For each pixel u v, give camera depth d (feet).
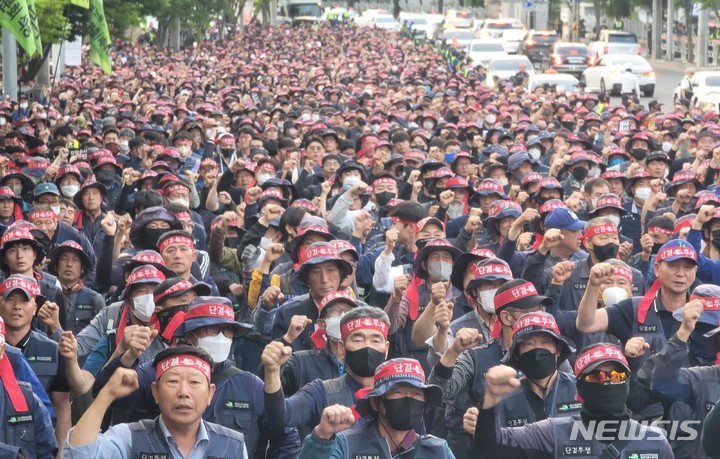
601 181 65.21
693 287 42.63
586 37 431.84
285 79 190.49
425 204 66.85
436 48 316.19
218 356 32.07
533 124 109.81
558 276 39.63
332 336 35.27
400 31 383.04
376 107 136.36
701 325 36.32
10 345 33.71
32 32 119.03
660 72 306.96
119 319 38.83
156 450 27.25
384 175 65.21
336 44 328.08
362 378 32.55
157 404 30.37
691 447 32.96
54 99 149.28
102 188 59.88
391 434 28.17
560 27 447.42
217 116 119.34
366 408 28.22
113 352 37.58
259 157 82.89
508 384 27.68
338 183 71.56
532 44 302.25
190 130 95.76
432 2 567.18
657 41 360.69
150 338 33.17
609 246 45.14
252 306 43.60
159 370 27.25
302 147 96.43
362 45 313.12
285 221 50.57
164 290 35.99
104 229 49.21
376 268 46.83
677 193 64.90
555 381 32.55
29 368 32.53
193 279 45.34
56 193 58.18
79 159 78.07
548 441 28.76
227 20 408.46
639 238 64.64
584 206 65.62
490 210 53.72
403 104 140.67
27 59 156.76
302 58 273.54
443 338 36.35
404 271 47.62
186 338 32.24
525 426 29.17
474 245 50.37
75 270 45.27
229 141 89.15
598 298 40.78
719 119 125.70
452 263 42.11
